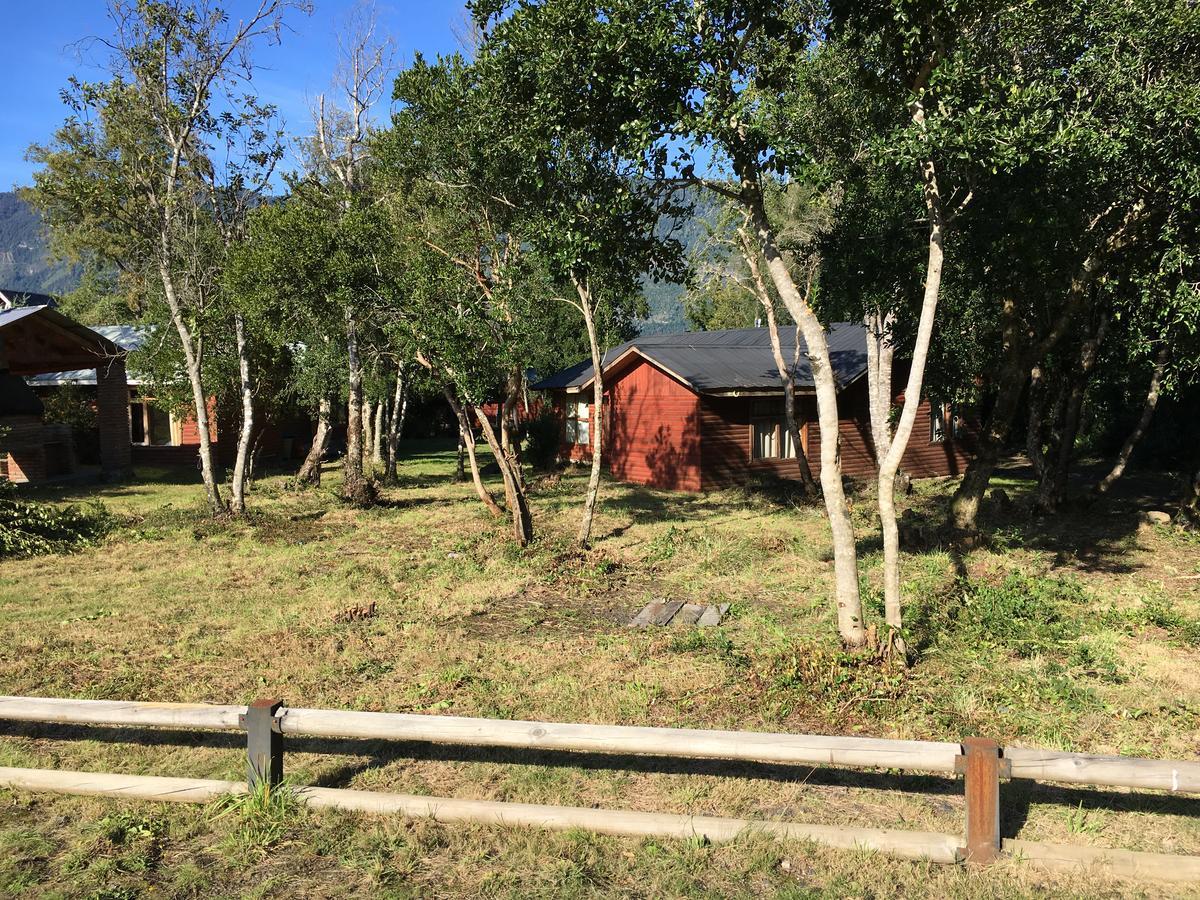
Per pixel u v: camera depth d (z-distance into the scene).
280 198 15.25
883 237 9.59
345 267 13.48
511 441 14.86
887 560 6.83
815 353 6.77
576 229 7.62
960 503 12.98
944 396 15.15
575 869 4.04
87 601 9.84
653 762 5.33
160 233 14.98
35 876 4.08
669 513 16.94
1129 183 8.48
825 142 9.66
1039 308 12.70
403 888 3.94
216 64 14.05
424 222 13.88
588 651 7.73
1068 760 3.90
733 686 6.57
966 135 6.06
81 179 14.71
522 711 6.13
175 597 10.04
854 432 22.44
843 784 4.99
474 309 12.63
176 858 4.23
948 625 8.00
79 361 23.45
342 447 33.03
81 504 18.23
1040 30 7.96
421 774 5.20
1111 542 12.92
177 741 5.79
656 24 6.28
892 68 7.19
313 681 6.88
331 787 5.03
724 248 19.33
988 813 3.97
